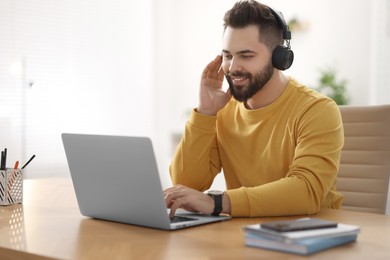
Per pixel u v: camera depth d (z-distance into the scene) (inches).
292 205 62.1
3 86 159.6
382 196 79.5
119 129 189.8
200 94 76.1
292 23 187.2
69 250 47.9
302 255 45.1
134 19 195.0
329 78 175.6
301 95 72.4
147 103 199.2
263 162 73.2
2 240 51.9
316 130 67.9
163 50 205.6
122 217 58.7
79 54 177.9
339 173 82.7
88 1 180.5
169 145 203.6
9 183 70.5
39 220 61.3
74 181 61.9
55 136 170.9
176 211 64.7
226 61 70.0
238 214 60.9
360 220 60.1
